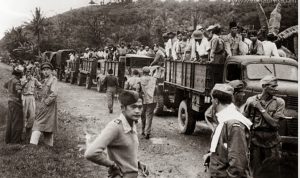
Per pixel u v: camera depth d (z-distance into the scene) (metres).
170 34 13.43
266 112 5.11
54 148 7.48
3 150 7.01
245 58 8.02
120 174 3.19
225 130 3.18
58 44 40.38
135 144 3.31
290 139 6.20
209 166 3.37
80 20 54.94
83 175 6.10
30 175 5.69
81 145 7.93
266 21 19.16
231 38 8.95
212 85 8.54
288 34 15.90
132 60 17.50
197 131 10.33
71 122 10.94
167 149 8.19
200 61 8.95
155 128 10.57
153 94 9.12
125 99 3.23
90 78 22.48
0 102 12.13
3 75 24.03
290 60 8.03
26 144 7.62
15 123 7.70
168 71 11.48
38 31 40.88
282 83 7.33
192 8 45.66
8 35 41.56
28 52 38.16
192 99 9.38
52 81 7.53
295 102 6.57
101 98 17.56
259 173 3.21
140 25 48.88
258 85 7.36
